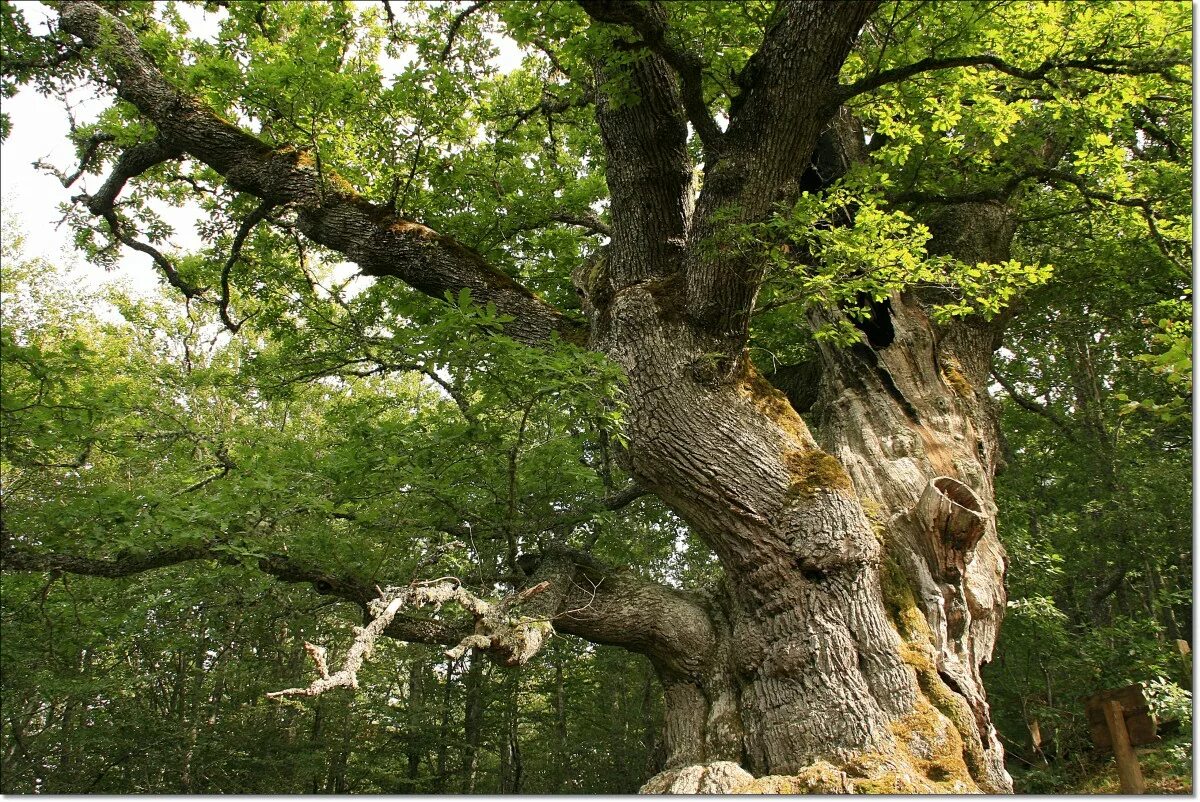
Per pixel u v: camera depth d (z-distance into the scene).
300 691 4.21
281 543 6.57
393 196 7.56
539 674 15.20
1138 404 4.03
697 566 14.16
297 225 7.73
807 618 5.68
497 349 5.67
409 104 7.30
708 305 6.04
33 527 5.84
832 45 5.29
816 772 4.79
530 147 10.48
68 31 7.30
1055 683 8.94
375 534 7.31
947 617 6.20
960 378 7.86
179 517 5.91
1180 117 8.78
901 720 5.26
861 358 7.70
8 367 5.05
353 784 14.42
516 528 7.18
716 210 5.69
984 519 6.16
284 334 10.20
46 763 11.11
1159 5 6.45
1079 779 7.96
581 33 5.50
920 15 6.61
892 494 6.80
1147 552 10.68
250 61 7.48
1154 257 9.91
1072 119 7.44
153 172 9.86
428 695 15.62
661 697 15.49
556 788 14.59
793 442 6.26
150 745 11.42
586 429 7.49
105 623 7.32
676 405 6.06
